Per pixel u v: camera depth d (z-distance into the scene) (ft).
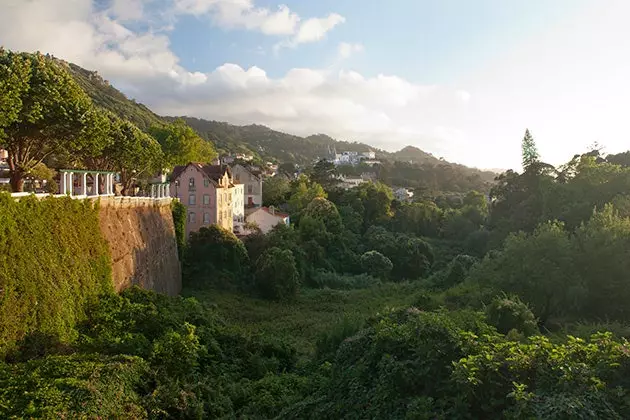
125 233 71.61
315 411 33.96
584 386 23.63
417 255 156.97
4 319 36.52
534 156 149.28
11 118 46.11
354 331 55.01
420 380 29.71
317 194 199.00
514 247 68.49
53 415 26.84
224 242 119.03
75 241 52.39
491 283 72.74
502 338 34.12
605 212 68.59
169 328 52.06
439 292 94.17
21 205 42.83
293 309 99.04
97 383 31.42
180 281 106.11
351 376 35.42
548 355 26.73
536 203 132.57
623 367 24.81
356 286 132.05
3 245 38.63
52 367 32.99
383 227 194.90
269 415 39.52
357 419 30.14
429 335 31.40
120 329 50.21
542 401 22.85
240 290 111.45
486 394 25.82
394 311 50.34
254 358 54.90
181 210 112.16
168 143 164.86
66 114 55.77
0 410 26.61
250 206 190.70
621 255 58.75
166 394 35.99
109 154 87.76
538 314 60.85
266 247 133.18
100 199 63.36
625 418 22.24
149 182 145.79
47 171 85.35
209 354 52.16
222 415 38.83
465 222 198.39
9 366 33.12
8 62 48.55
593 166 114.93
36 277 41.73
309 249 145.07
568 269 60.29
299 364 56.18
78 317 48.49
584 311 60.03
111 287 59.00
